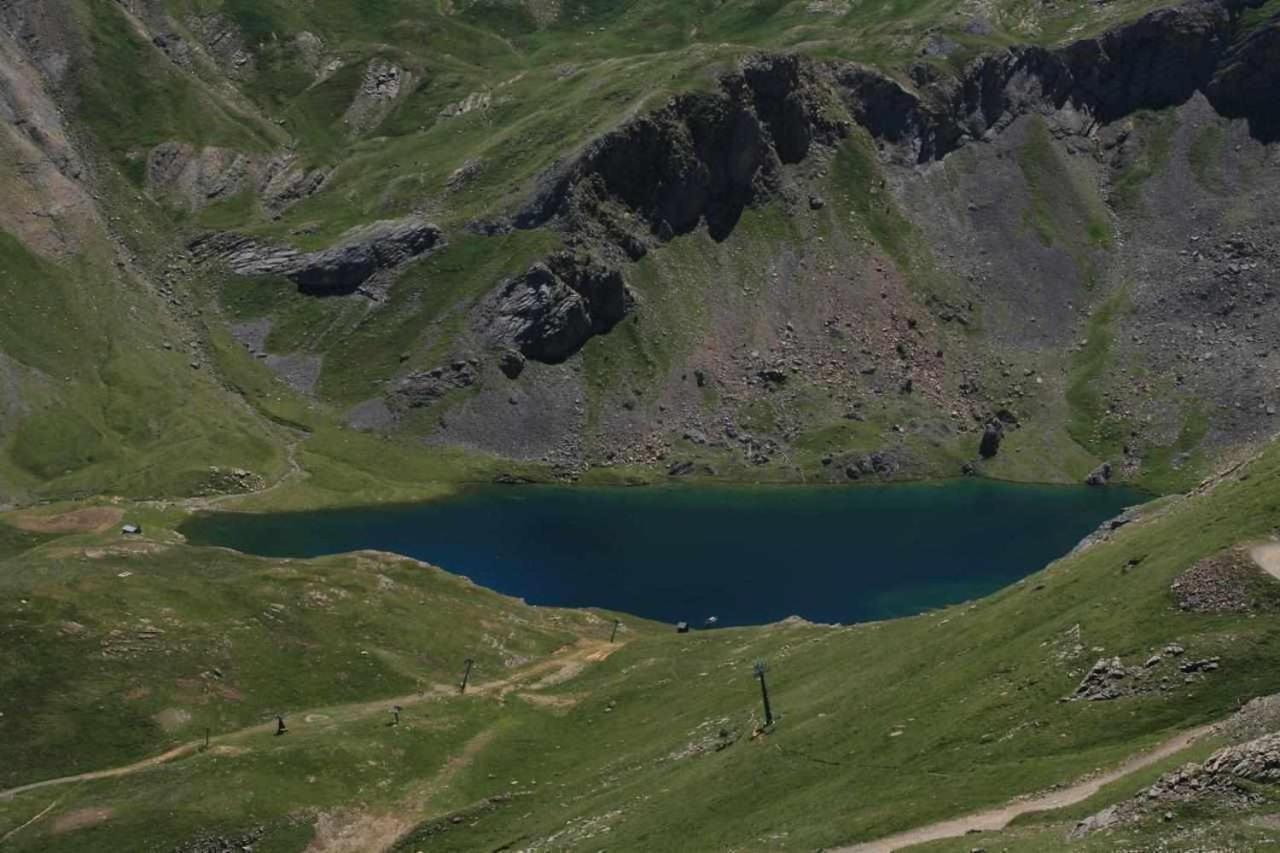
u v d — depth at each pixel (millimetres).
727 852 70938
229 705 118750
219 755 106875
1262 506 80688
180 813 99125
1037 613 87938
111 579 130500
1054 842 52031
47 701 112938
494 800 104312
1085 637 78312
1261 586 73188
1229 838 45875
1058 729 70438
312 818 100938
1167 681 69875
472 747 115250
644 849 78875
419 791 106688
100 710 113438
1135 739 66500
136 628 123938
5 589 124938
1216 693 67562
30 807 100188
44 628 120438
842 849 64750
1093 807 57156
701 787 86562
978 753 71938
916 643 99438
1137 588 80438
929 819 65125
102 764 108750
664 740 107438
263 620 131875
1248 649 69312
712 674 124938
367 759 109250
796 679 109250
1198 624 73125
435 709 122188
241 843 98000
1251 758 50094
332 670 127875
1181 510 95938
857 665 103125
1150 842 47844
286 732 113125
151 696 116188
